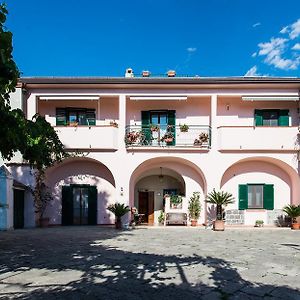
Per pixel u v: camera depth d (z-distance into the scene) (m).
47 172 17.39
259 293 5.54
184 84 16.59
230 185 17.98
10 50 6.45
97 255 8.70
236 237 12.73
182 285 5.96
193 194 17.88
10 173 15.08
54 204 17.95
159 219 18.34
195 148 16.72
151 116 18.23
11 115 7.48
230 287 5.86
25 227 16.11
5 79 6.59
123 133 16.86
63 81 16.36
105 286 5.87
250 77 17.67
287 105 17.83
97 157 16.73
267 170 18.06
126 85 16.66
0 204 14.56
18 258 8.27
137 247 10.06
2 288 5.73
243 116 18.03
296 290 5.70
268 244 10.91
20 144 8.19
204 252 9.28
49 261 7.91
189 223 17.62
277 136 16.64
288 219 17.53
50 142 11.54
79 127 16.62
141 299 5.21
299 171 16.69
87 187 18.11
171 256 8.62
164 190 19.34
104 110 18.14
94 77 17.89
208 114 18.06
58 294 5.43
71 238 12.05
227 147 16.62
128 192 16.59
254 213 17.80
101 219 18.02
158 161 17.91
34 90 16.89
